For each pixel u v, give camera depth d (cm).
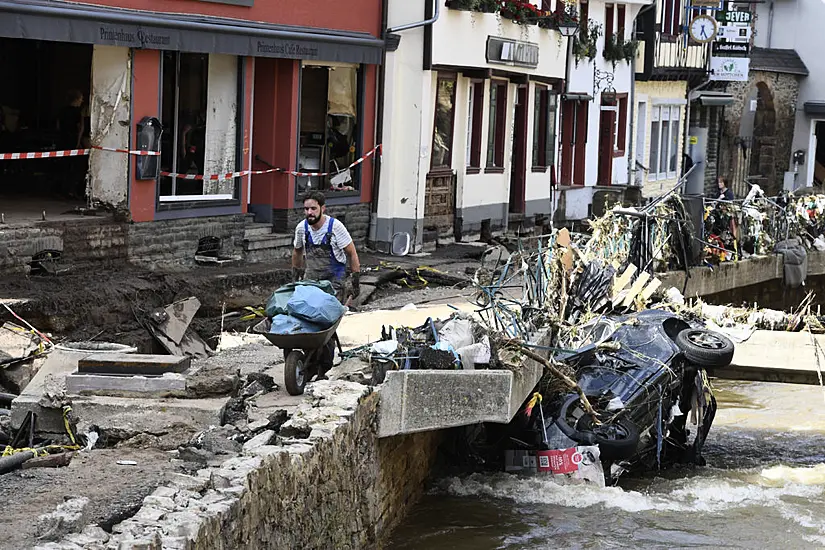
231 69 2708
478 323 1614
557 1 4144
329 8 2961
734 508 1675
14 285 2027
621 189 4706
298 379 1431
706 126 5988
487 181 3712
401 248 3216
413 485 1620
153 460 1188
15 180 2652
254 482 1042
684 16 5469
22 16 2102
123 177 2386
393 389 1439
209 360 1683
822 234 3675
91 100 2395
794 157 6794
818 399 2472
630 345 1870
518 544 1488
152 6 2416
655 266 2708
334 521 1266
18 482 1076
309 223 1723
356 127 3186
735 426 2225
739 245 3272
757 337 2247
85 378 1391
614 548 1480
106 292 2095
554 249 1986
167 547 862
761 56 6500
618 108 4981
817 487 1808
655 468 1881
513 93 3825
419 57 3203
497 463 1728
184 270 2497
